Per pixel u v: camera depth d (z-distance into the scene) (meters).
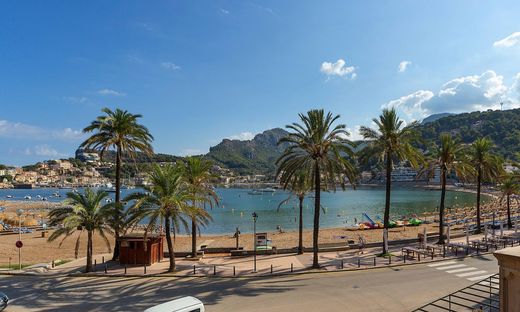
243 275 31.67
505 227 61.56
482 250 38.81
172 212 33.53
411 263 34.28
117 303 24.67
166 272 32.84
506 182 59.72
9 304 24.64
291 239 62.28
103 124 36.84
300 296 25.38
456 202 158.00
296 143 35.91
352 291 26.16
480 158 54.44
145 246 33.78
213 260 38.69
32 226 84.25
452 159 45.47
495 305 20.38
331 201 176.88
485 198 177.00
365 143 40.22
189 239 65.19
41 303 24.83
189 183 39.53
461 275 29.53
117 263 36.94
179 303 19.30
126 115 38.28
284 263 36.12
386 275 30.41
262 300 24.66
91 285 29.31
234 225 96.12
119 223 34.38
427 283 27.55
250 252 41.66
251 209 143.00
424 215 102.44
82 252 50.78
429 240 48.94
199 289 27.64
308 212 129.50
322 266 34.38
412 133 39.69
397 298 24.23
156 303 24.52
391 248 43.34
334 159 35.47
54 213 33.69
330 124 35.69
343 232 70.75
